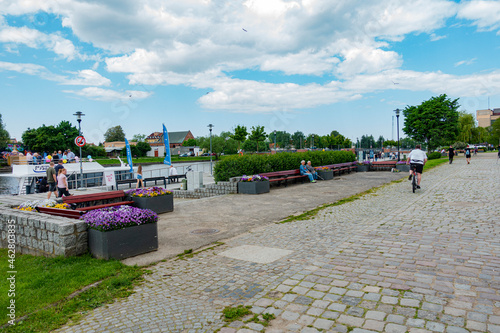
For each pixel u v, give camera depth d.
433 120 42.19
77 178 23.47
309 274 4.63
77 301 4.22
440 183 14.08
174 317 3.68
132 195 10.19
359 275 4.45
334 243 6.07
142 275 5.10
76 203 8.84
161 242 6.92
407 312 3.39
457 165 25.59
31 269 5.41
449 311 3.36
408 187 13.79
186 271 5.16
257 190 13.82
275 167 17.69
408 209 8.80
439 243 5.61
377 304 3.61
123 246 5.88
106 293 4.43
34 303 4.23
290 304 3.77
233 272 4.96
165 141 28.48
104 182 25.38
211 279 4.75
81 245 5.95
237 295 4.14
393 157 50.75
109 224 5.70
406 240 5.91
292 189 15.37
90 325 3.62
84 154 58.09
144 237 6.19
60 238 5.75
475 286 3.90
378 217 8.09
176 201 13.79
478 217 7.32
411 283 4.08
